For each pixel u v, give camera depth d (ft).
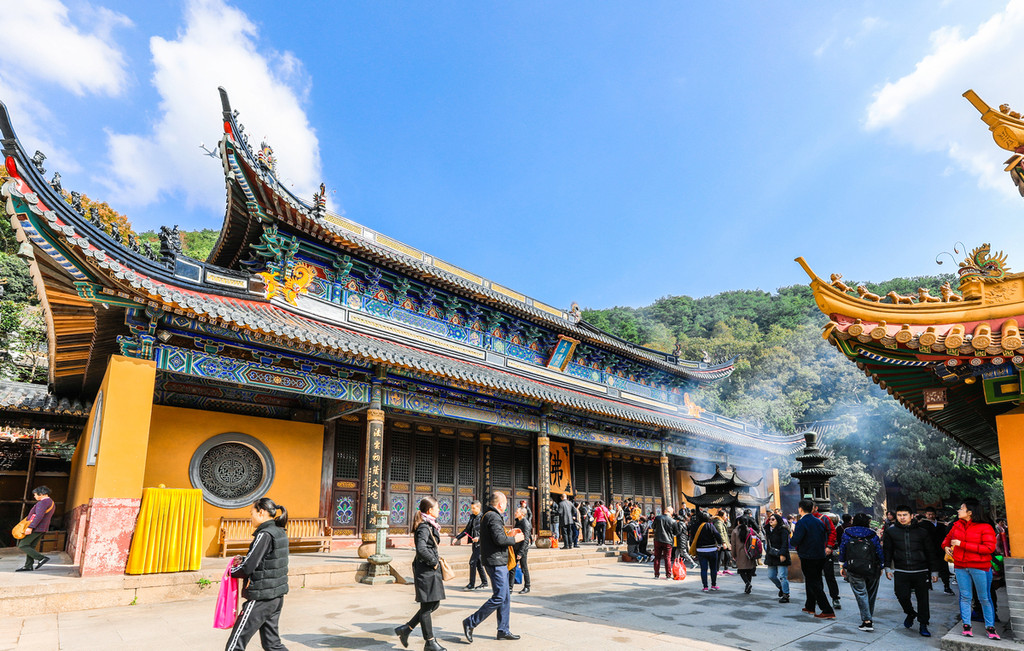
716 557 45.68
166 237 44.70
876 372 29.66
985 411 31.35
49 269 38.09
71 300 42.04
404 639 23.81
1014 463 25.63
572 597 40.22
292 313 56.70
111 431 37.22
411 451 69.10
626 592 43.19
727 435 107.65
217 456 53.11
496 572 26.48
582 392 91.45
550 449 86.53
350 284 63.87
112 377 38.24
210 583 37.40
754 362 245.04
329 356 50.44
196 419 52.42
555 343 88.22
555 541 70.08
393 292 68.39
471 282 78.59
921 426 151.94
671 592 43.68
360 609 33.53
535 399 68.64
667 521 53.11
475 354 76.38
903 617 35.06
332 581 43.37
